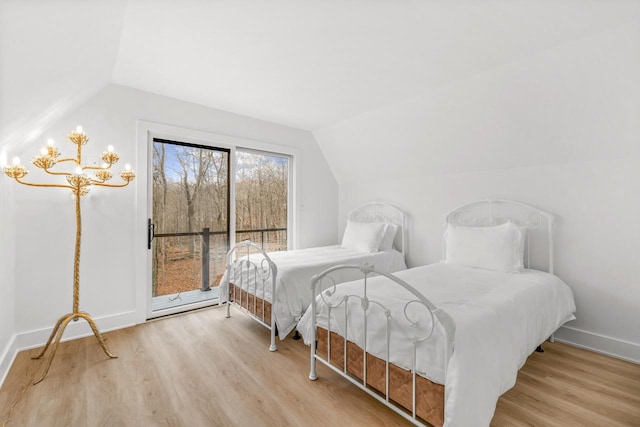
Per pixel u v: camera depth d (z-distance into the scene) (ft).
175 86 8.59
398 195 12.05
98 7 4.50
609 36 5.60
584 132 7.11
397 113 9.84
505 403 5.28
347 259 9.33
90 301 8.05
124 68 7.56
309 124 12.05
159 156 9.36
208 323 8.92
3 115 4.80
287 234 12.79
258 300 8.12
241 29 5.82
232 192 10.88
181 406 5.12
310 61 7.03
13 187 6.88
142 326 8.63
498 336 4.54
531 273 7.59
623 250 7.02
